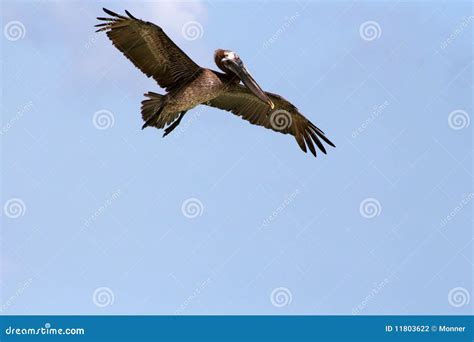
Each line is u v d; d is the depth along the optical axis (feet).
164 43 52.03
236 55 57.88
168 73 53.83
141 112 53.98
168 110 54.34
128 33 51.11
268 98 56.54
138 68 53.21
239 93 59.00
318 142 61.62
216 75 55.83
